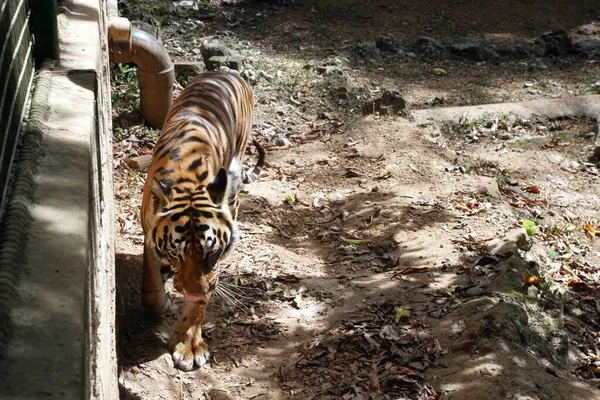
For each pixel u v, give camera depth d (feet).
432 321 17.47
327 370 16.10
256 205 23.54
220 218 14.92
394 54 40.83
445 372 15.62
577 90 37.86
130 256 19.58
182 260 14.66
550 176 28.86
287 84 34.83
